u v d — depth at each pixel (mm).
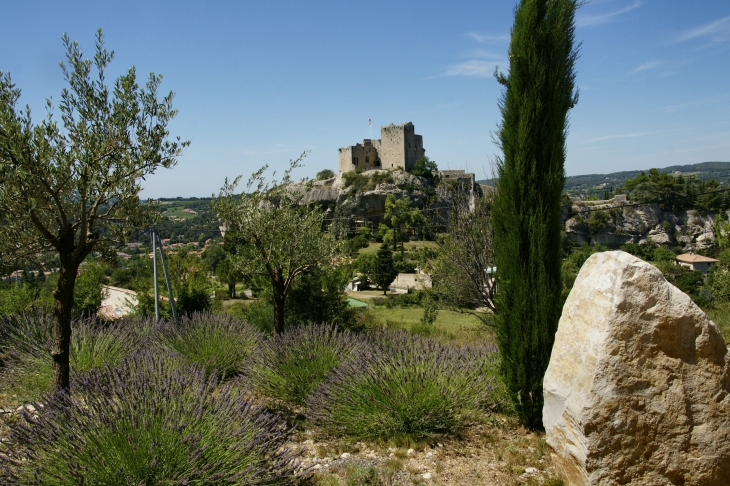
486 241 11555
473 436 5449
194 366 5805
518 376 5633
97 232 5555
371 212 77688
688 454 3518
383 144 87312
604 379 3645
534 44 5812
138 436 3578
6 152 4578
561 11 5805
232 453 3803
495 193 6879
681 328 3635
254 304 16281
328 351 7301
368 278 53625
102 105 5293
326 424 5578
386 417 5434
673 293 3709
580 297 4102
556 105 5738
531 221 5637
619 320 3695
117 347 8016
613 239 63188
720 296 21047
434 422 5434
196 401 4121
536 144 5707
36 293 17641
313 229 11164
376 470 4395
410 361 5980
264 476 3719
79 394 4367
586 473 3693
